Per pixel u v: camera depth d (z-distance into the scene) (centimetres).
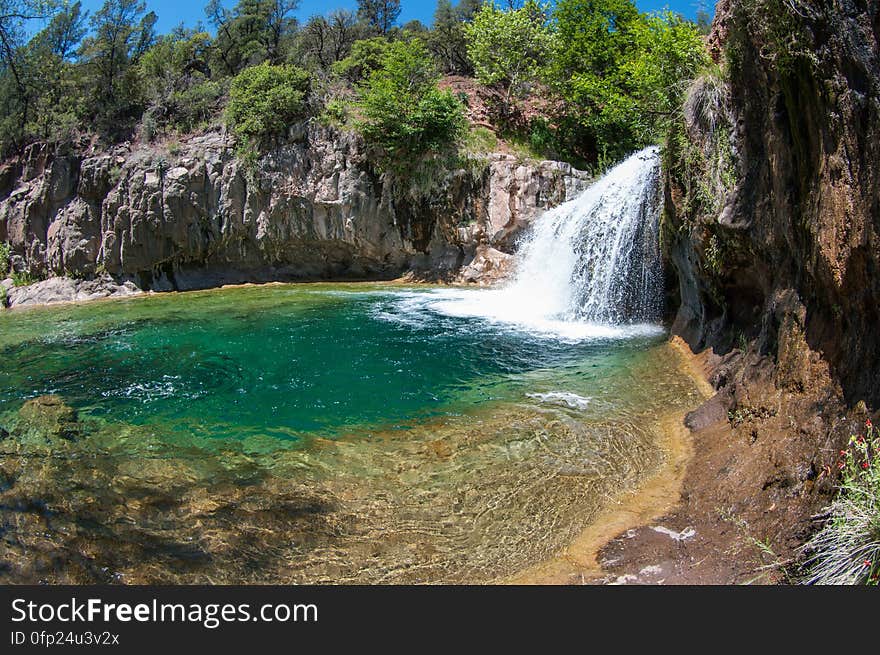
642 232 1126
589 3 2083
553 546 436
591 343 995
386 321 1220
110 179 1861
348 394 773
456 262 1841
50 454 606
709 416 614
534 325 1164
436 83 1919
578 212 1400
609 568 403
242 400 761
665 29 1191
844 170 395
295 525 468
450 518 476
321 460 581
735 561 382
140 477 552
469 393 762
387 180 1838
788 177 503
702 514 451
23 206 1928
